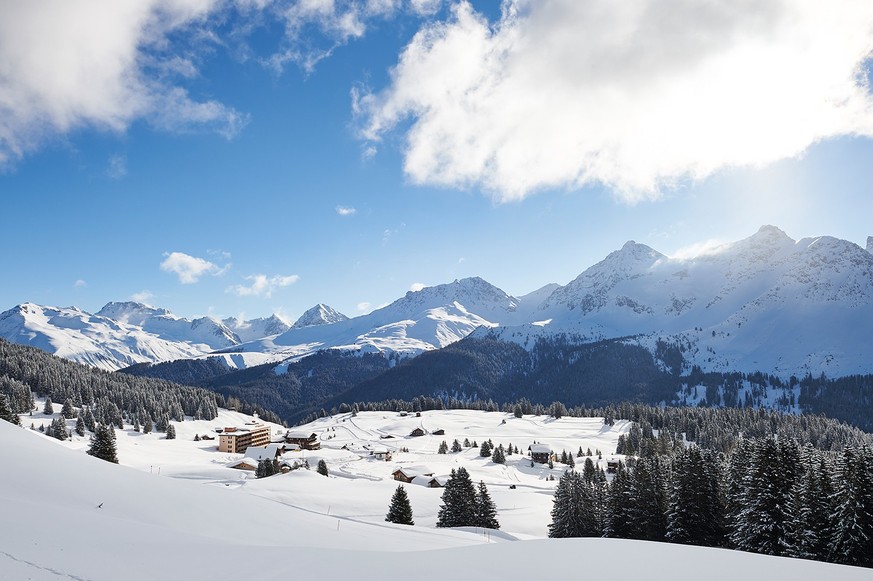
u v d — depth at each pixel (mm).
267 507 34969
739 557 18625
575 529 54938
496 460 140125
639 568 16969
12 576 12656
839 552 37219
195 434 180125
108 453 71188
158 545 17453
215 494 34750
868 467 37500
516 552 19203
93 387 197500
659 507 50906
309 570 15938
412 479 102250
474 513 57562
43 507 20469
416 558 18156
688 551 19578
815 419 185125
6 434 37906
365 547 27641
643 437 163250
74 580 12906
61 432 134500
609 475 124125
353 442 187750
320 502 65438
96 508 24859
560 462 147375
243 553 17609
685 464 48469
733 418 194250
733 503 48250
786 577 16250
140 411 185875
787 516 40562
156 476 36562
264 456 126062
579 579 15625
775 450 42844
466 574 15969
